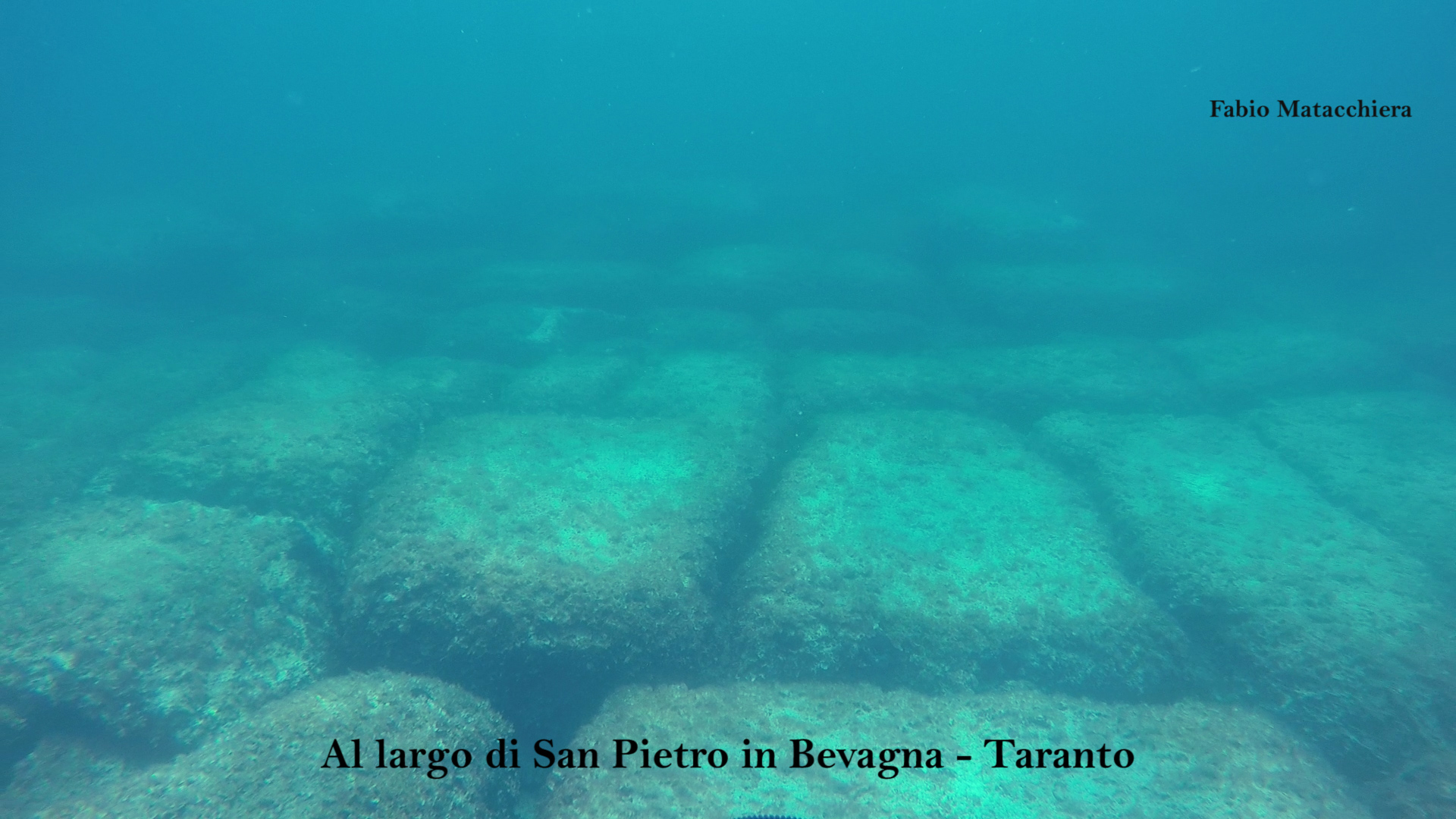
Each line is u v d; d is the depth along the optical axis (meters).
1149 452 8.88
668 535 7.04
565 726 5.71
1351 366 10.99
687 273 15.44
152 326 12.71
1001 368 11.25
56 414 8.97
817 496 7.84
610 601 6.21
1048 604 6.52
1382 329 12.41
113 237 16.36
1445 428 9.20
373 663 6.06
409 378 10.25
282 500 7.29
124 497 7.32
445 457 8.17
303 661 6.07
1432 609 6.27
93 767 5.07
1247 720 5.69
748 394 10.09
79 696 5.25
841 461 8.54
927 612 6.44
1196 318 13.57
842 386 10.47
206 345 11.54
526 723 5.70
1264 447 9.09
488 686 5.80
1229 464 8.63
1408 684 5.60
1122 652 6.15
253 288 14.72
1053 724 5.62
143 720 5.30
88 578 6.05
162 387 9.92
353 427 8.59
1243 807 4.88
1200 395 10.52
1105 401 10.25
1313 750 5.46
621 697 5.78
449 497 7.37
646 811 4.75
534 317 13.01
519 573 6.35
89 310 12.90
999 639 6.24
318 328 12.55
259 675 5.84
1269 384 10.67
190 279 15.49
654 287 14.88
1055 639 6.24
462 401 9.92
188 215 18.56
